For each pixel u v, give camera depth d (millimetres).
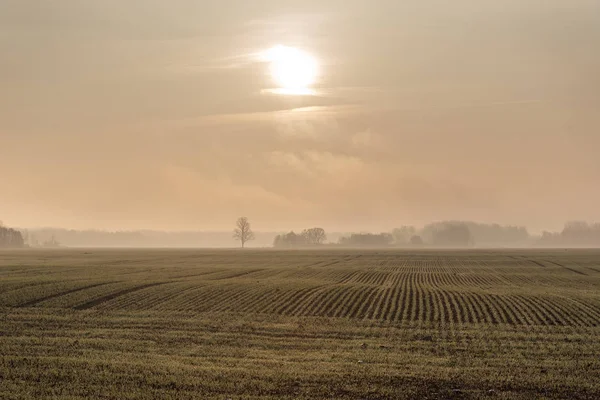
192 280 65000
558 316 40281
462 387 22422
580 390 22094
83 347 29328
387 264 111000
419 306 45062
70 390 21250
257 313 41156
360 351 29156
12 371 23609
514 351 29281
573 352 29000
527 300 48750
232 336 32906
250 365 25656
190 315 40125
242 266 99375
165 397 20562
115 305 44312
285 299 48000
